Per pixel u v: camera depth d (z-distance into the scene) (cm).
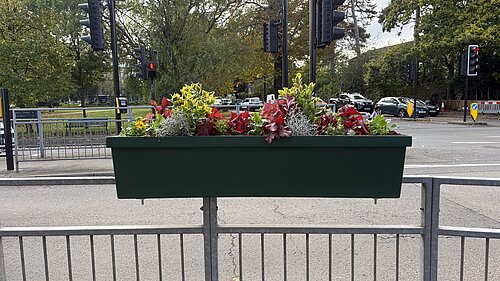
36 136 1012
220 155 201
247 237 513
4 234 238
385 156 201
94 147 1027
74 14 2230
